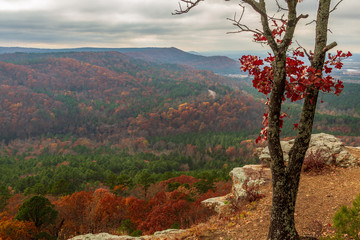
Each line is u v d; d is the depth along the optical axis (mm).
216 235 6223
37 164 96375
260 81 4430
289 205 4375
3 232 18531
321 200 6766
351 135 133625
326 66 4105
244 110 191875
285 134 122688
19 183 55344
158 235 7203
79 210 26609
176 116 194375
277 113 4102
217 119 184875
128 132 179375
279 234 4426
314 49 4109
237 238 5820
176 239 6445
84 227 24031
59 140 171125
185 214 20719
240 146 125125
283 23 4316
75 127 199125
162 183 44875
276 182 4375
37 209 20812
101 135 183500
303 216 6148
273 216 4512
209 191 32031
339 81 3828
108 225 24766
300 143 4223
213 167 103000
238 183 9109
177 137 160500
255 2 3883
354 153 9375
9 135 173875
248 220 6613
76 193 28703
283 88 3994
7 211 32906
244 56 4551
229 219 7047
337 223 4070
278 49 3859
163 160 106062
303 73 3930
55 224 23125
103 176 66438
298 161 4254
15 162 107625
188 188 35375
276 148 4234
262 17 3938
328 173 8461
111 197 28547
